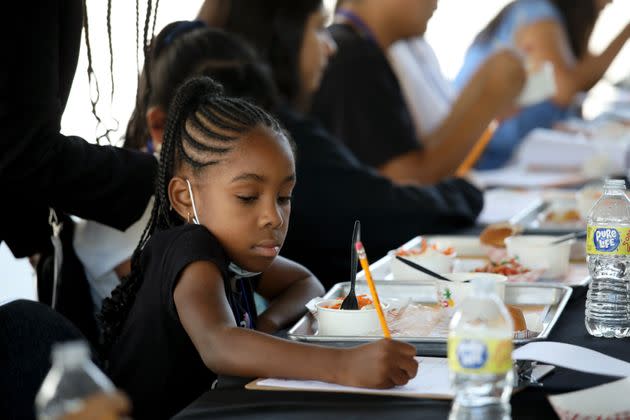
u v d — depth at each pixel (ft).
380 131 17.38
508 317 5.38
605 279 7.63
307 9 14.29
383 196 13.14
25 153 7.95
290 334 7.22
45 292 9.55
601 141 21.68
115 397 3.82
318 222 13.10
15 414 6.69
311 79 14.69
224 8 14.15
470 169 22.26
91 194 8.63
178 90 8.16
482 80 17.88
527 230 12.01
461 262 10.62
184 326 6.87
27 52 7.78
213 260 7.11
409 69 19.29
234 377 6.51
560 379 6.25
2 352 6.84
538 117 24.13
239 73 11.28
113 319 7.69
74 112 12.10
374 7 17.79
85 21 9.02
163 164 8.11
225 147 7.66
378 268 10.04
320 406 5.80
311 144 13.10
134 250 8.49
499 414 5.28
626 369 6.04
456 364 5.24
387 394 5.99
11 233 9.00
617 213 8.01
